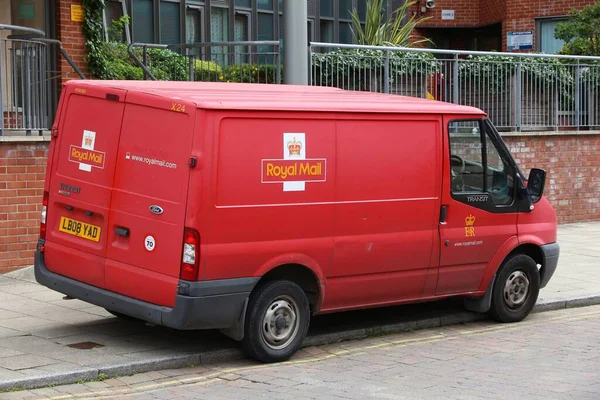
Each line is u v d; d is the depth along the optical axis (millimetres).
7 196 12469
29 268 12641
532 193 11219
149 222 8672
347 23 25016
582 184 20078
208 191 8406
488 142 10734
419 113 10016
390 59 17344
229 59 17969
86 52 15562
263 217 8766
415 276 10125
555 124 19750
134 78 16609
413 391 8039
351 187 9438
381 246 9719
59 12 15156
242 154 8617
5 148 12414
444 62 18109
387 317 11148
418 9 29469
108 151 9039
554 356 9484
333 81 16672
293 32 12711
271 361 9047
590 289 13070
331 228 9289
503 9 28375
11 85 13070
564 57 19688
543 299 12289
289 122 8953
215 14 21406
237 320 8727
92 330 9797
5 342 9156
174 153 8523
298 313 9180
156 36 19938
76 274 9328
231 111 8531
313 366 8984
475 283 10797
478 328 10992
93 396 7770
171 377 8469
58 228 9484
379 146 9656
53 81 15070
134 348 9094
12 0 15477
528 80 19281
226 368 8844
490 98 18828
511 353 9633
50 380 7965
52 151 9555
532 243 11219
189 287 8375
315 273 9242
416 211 10008
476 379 8484
